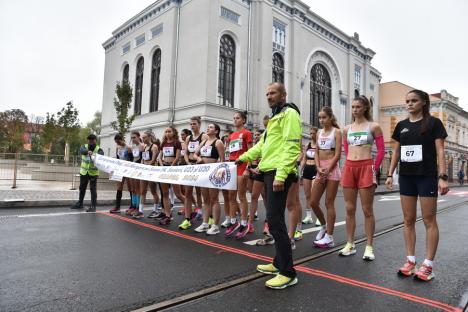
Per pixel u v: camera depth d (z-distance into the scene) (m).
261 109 21.67
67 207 8.59
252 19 22.02
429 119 3.80
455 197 15.89
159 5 22.73
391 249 5.05
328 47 28.42
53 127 29.61
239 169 5.80
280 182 3.25
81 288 3.20
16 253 4.30
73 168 12.84
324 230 5.41
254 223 7.03
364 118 4.63
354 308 2.88
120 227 6.15
